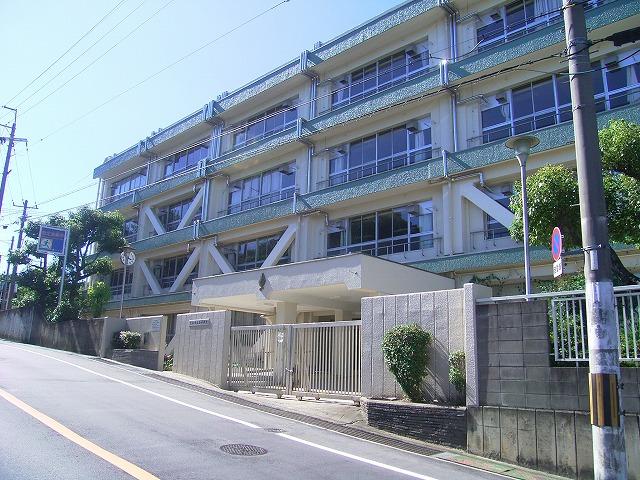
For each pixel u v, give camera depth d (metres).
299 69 28.58
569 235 10.20
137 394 12.75
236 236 30.56
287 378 14.14
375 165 24.69
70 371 16.08
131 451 7.24
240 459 7.32
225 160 32.03
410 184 21.81
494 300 9.67
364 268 15.76
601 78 17.94
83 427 8.45
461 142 21.28
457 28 22.66
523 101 20.08
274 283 18.25
